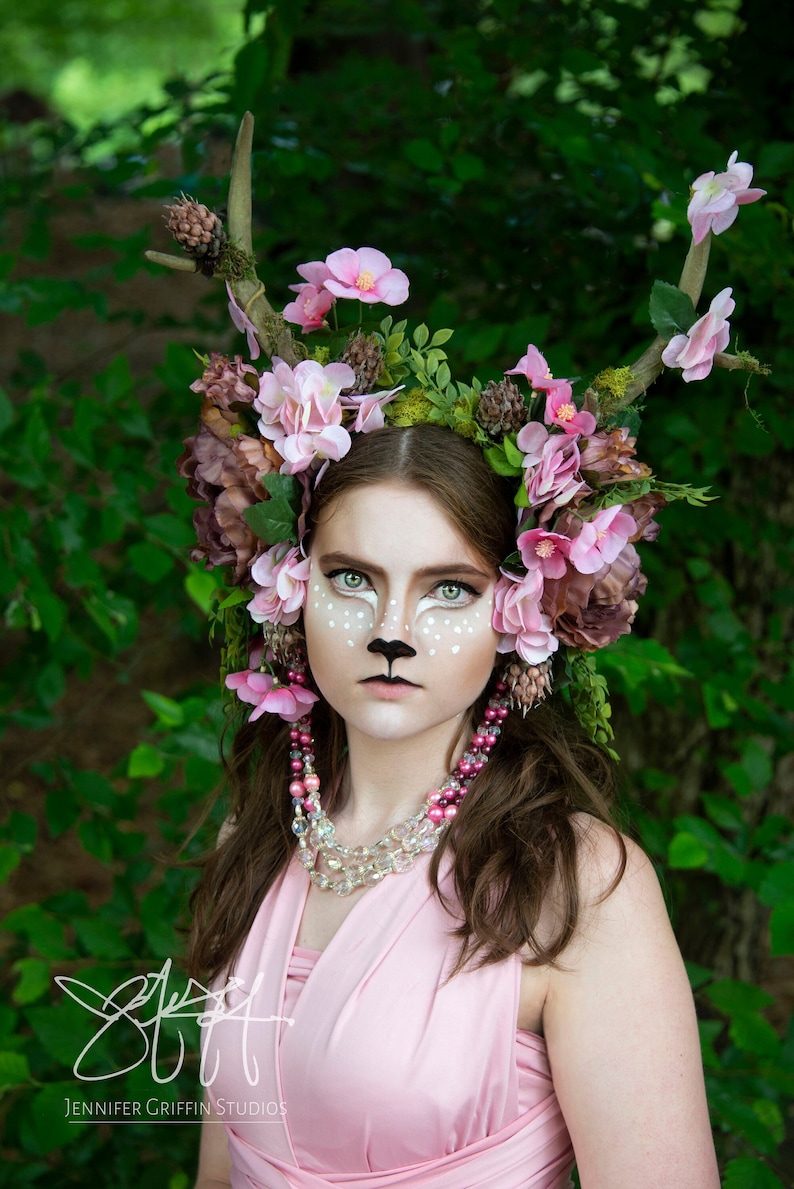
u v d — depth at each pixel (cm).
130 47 845
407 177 244
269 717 154
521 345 199
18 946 233
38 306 223
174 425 259
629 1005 118
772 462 246
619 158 204
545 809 129
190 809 222
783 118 227
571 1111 119
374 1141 121
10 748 448
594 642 126
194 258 132
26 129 324
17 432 207
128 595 261
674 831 229
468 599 123
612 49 236
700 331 121
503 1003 120
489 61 242
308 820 140
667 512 218
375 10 274
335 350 133
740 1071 185
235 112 211
